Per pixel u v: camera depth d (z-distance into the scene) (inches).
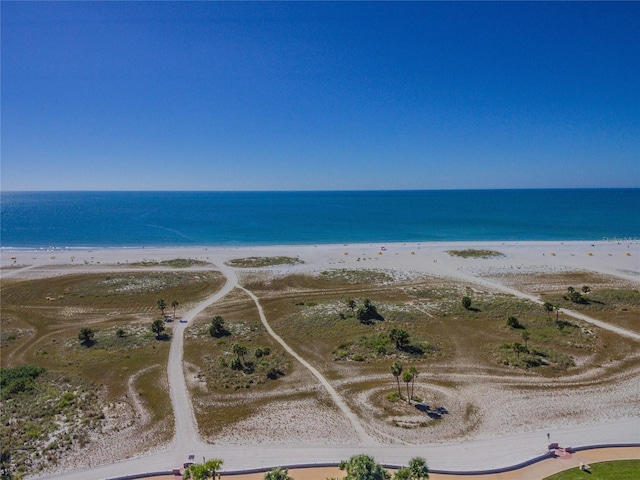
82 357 2053.4
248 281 3491.6
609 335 2230.6
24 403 1617.9
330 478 1149.7
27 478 1208.8
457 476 1202.0
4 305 2881.4
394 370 1622.8
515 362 1913.1
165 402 1627.7
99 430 1438.2
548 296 2950.3
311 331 2349.9
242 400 1642.5
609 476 1188.5
